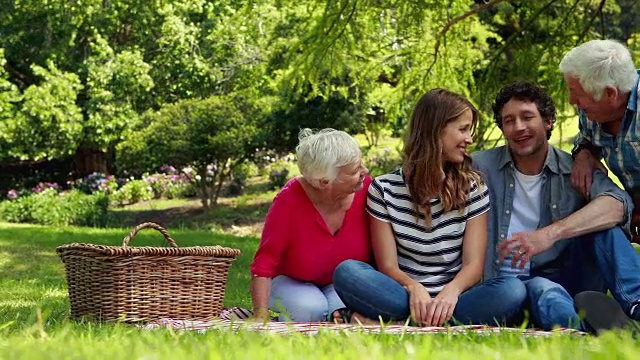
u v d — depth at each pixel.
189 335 3.05
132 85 23.00
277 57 13.88
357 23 10.39
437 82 11.41
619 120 4.37
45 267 10.77
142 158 19.27
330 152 4.20
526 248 4.07
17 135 22.28
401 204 4.32
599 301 3.79
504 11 12.33
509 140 4.43
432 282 4.29
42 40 23.73
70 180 25.23
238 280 8.96
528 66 10.83
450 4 10.79
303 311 4.34
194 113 18.64
